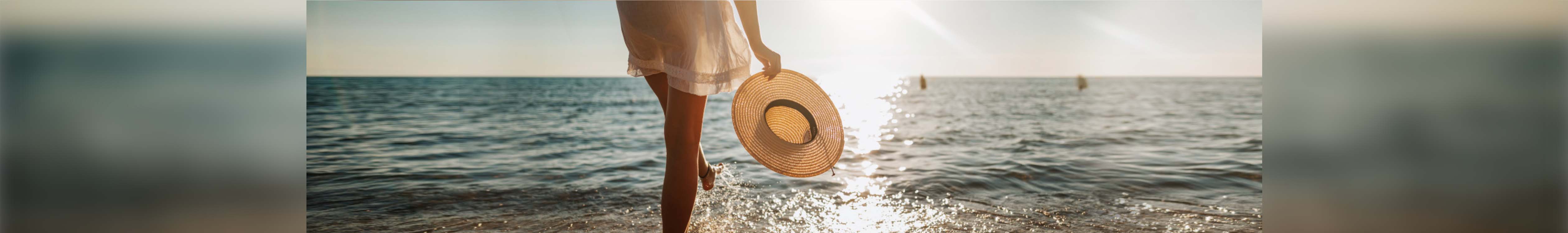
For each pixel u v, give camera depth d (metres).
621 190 2.93
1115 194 2.79
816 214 2.35
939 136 6.46
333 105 13.84
